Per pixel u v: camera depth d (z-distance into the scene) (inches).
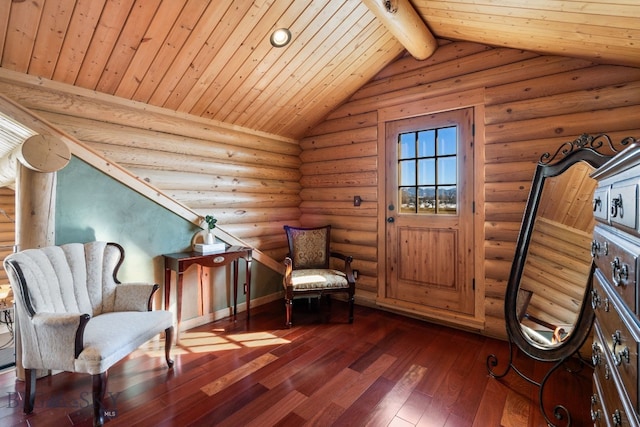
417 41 107.3
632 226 31.3
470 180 113.1
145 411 68.9
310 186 163.0
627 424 31.6
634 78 85.5
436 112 120.3
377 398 74.2
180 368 86.9
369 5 87.4
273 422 65.9
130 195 99.7
